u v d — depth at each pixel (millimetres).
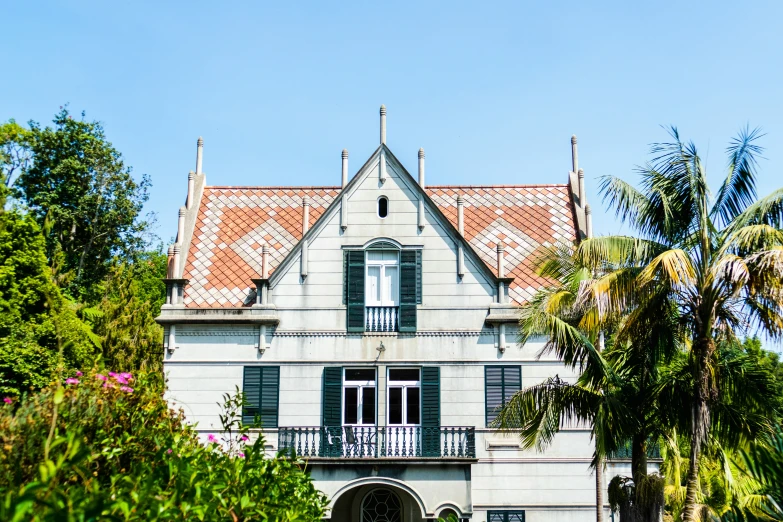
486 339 27281
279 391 27000
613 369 21000
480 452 26609
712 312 18750
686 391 19344
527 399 20500
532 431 20781
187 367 27250
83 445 8578
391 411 26984
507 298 27484
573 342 20203
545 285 28594
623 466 26406
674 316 19859
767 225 18125
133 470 9594
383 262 27969
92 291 45938
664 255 17969
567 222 30844
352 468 25078
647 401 19938
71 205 45969
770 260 16844
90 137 45812
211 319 27297
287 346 27297
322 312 27438
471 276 27656
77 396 12656
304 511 12227
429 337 27281
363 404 27062
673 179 19766
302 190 32406
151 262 55094
